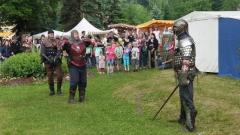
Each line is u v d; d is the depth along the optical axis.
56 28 37.00
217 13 13.33
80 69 8.81
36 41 19.39
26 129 6.47
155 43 16.53
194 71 6.15
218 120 6.84
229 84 10.61
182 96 6.18
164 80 11.97
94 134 6.09
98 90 10.80
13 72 13.66
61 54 9.95
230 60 12.30
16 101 9.20
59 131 6.30
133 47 15.80
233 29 12.13
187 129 6.17
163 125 6.64
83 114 7.60
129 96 9.67
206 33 13.36
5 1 26.97
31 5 28.55
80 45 8.79
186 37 6.06
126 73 15.24
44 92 10.62
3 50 17.05
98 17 43.28
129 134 6.06
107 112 7.79
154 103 8.57
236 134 5.95
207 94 9.05
